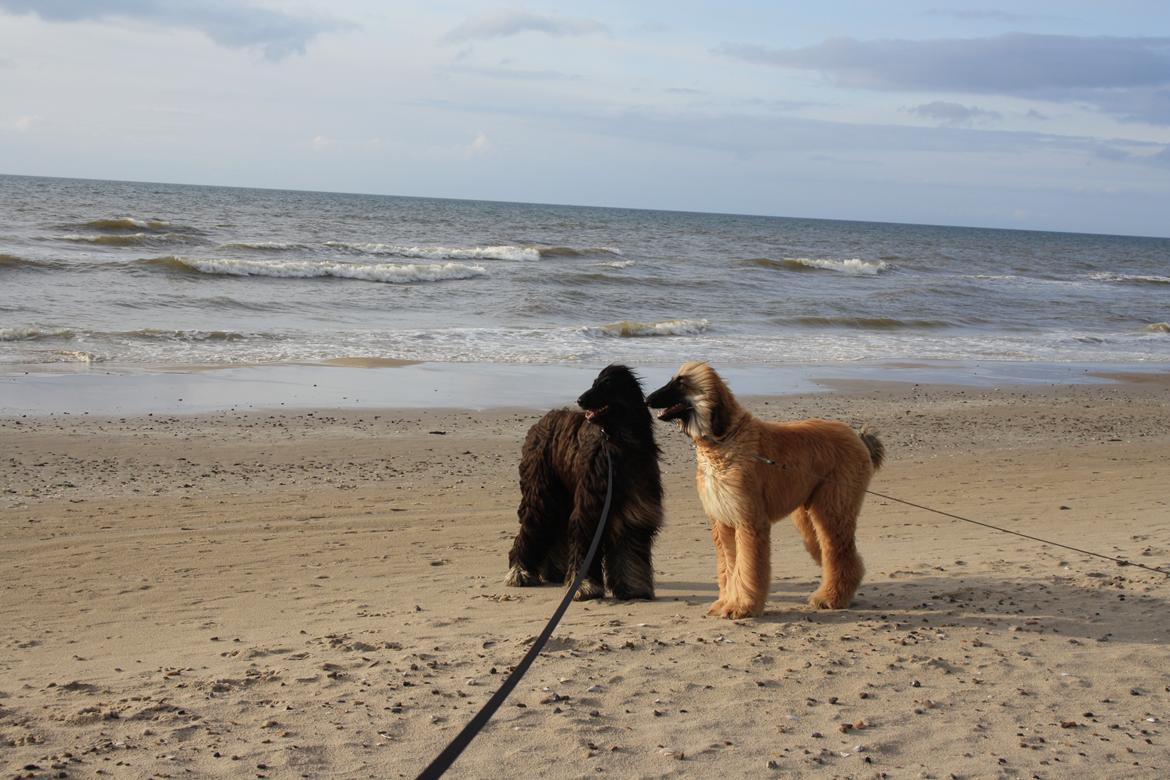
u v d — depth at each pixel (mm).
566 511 7992
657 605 7352
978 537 9781
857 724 4789
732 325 31297
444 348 23594
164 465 12344
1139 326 38219
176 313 26469
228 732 4590
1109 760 4457
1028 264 75500
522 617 6953
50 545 8836
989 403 20062
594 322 30078
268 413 15820
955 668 5641
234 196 125312
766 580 6754
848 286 45562
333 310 29000
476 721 3168
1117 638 6215
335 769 4199
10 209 57375
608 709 4945
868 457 7168
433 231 65750
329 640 6219
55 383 17172
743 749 4492
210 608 7227
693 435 6645
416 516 10508
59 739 4496
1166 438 16891
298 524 9984
